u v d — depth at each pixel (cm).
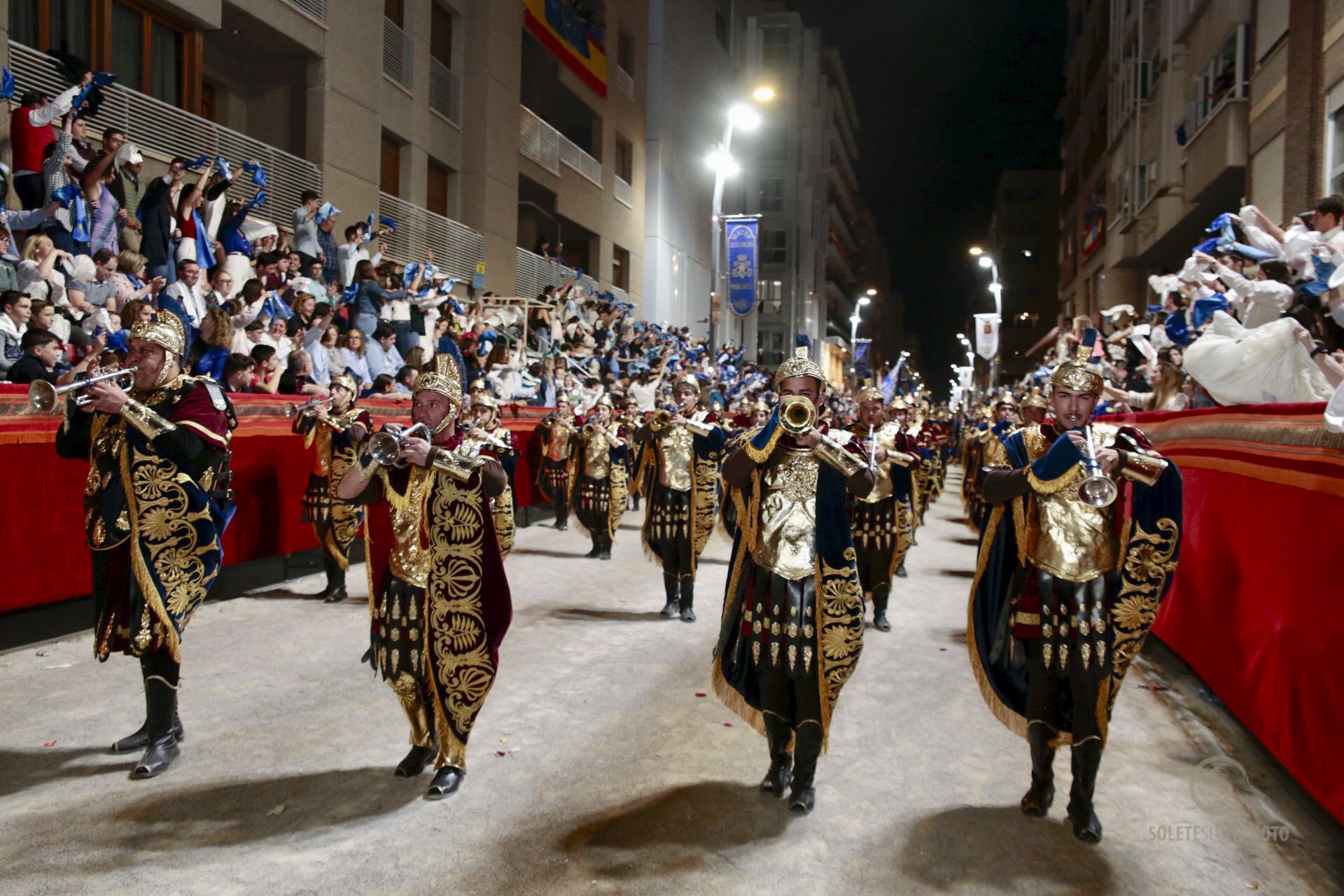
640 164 3538
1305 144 1434
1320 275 716
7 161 1124
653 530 814
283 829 389
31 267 854
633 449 1168
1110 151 3080
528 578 1001
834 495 427
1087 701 394
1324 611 416
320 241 1473
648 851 376
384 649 430
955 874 364
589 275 3197
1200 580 625
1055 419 423
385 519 436
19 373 711
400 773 445
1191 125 2095
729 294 2034
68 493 677
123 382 614
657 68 3659
